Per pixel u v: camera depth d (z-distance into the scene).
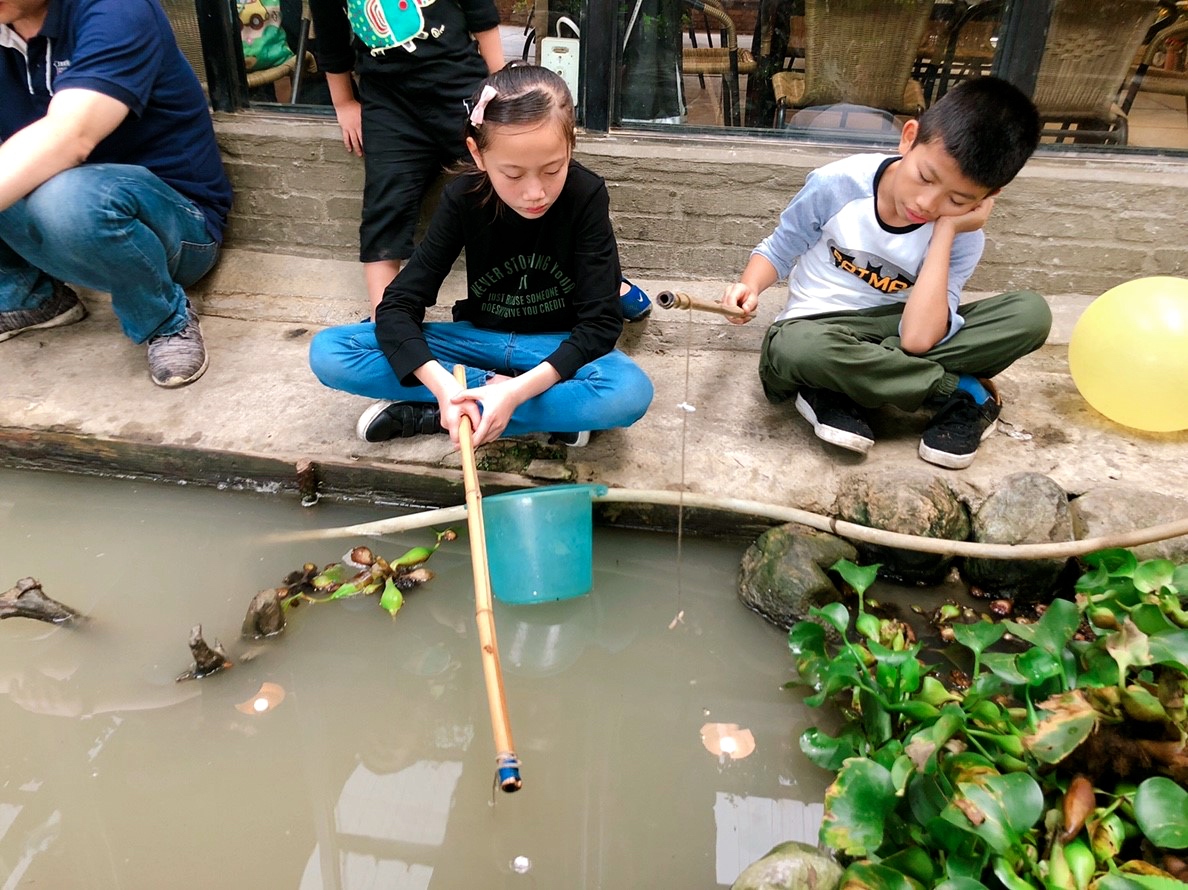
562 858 1.48
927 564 1.99
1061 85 2.44
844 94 2.56
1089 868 1.29
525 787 1.61
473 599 2.01
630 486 2.10
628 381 2.05
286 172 2.70
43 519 2.22
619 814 1.56
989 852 1.30
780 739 1.70
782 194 2.52
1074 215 2.48
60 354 2.56
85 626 1.90
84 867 1.46
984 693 1.56
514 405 1.85
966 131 1.76
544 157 1.65
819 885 1.32
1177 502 1.97
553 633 1.95
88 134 2.19
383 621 1.94
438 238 1.98
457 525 2.16
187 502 2.26
